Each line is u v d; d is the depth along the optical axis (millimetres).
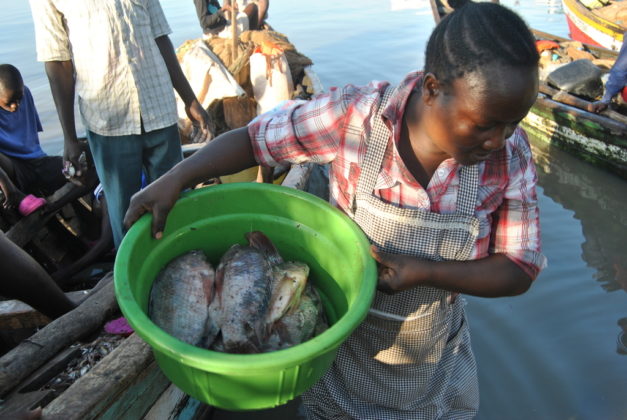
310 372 1352
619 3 8273
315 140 1535
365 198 1510
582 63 5898
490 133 1190
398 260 1455
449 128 1216
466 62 1120
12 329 2420
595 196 4883
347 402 1951
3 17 9961
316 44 8727
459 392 2055
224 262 1738
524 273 1515
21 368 1888
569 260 3848
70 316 2125
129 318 1298
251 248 1750
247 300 1625
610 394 2689
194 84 4539
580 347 3002
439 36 1202
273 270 1720
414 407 1941
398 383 1873
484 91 1108
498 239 1543
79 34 2707
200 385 1328
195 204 1740
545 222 4430
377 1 11891
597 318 3221
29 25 9289
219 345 1644
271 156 1597
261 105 4617
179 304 1655
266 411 2658
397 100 1413
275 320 1651
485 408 2650
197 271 1714
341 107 1484
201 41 4680
